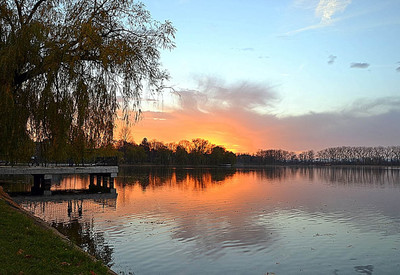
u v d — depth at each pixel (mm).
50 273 7871
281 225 27562
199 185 65312
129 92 12625
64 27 11758
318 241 22703
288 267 17609
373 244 22078
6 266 7359
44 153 12547
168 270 16531
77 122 11914
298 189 61969
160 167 167000
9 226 10242
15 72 11758
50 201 37406
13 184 53281
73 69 11555
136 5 12750
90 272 8953
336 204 40625
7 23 11805
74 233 22688
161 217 29531
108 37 12422
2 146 11680
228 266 17484
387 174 141375
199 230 24984
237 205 38344
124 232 23453
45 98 11461
